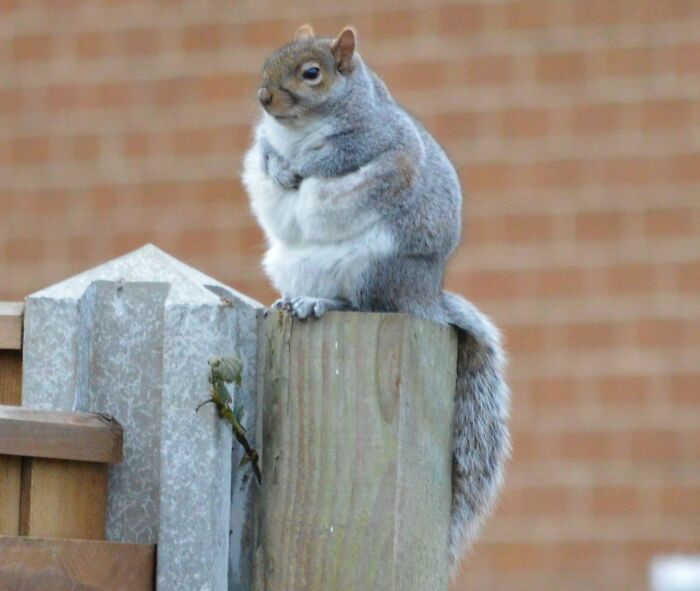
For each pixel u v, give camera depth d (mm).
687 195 22359
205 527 9250
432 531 9867
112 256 24219
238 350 9633
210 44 24359
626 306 22203
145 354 9477
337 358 9578
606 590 21578
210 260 23859
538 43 23000
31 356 9570
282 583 9492
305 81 12484
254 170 12547
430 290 12234
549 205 22609
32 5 25094
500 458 12148
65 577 8781
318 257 12070
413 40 23391
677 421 21844
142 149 24344
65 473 9078
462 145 23000
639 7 22812
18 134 24734
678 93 22594
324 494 9500
